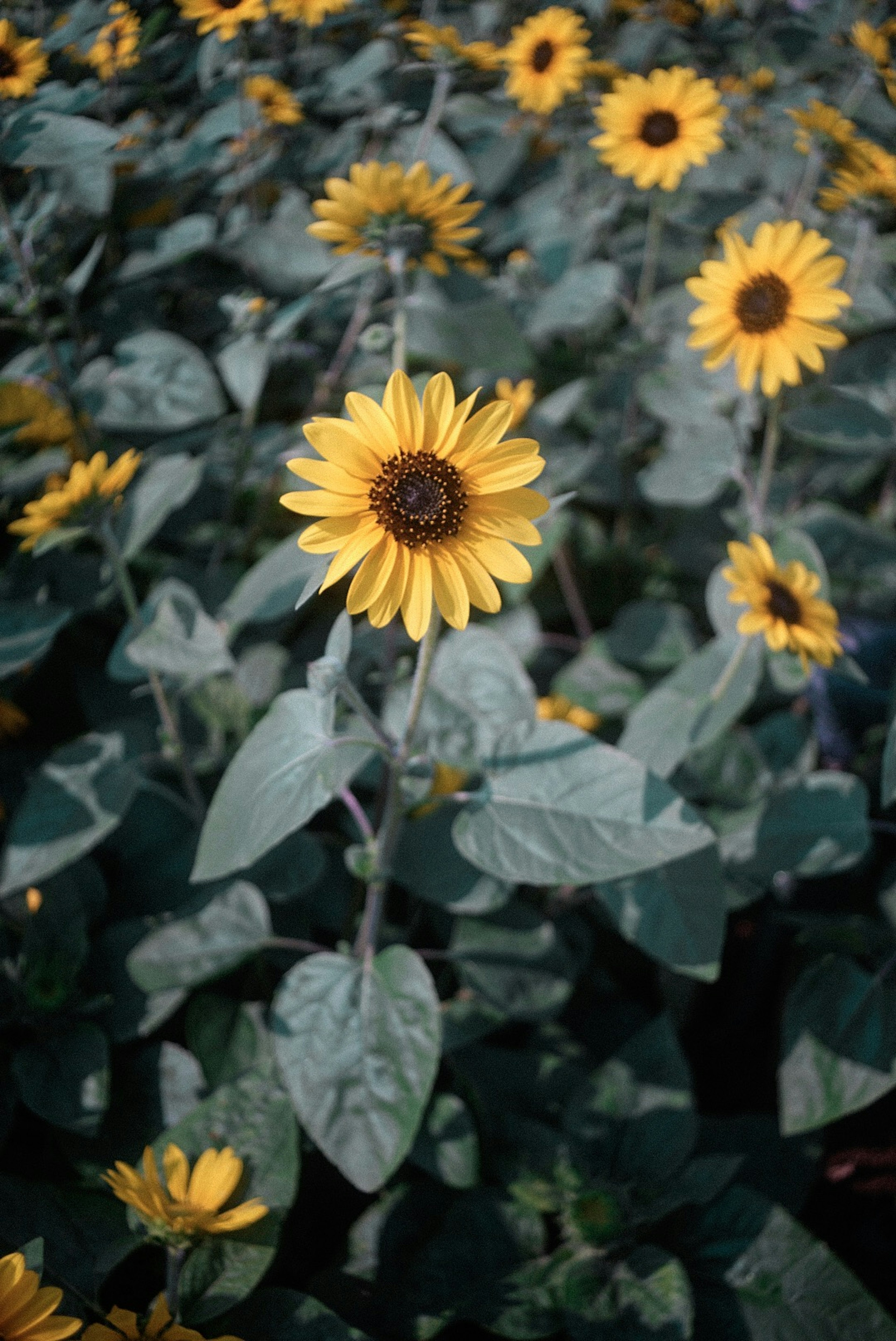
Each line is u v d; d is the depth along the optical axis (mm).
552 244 1075
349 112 1080
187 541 965
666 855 601
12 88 747
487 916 771
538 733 636
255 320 849
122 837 810
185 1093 732
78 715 916
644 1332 650
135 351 864
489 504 549
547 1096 751
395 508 536
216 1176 601
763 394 895
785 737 840
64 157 707
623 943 864
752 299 722
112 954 758
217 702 831
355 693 616
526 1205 700
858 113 898
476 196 1127
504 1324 653
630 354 980
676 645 906
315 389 1072
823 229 935
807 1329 670
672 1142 711
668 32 1083
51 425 838
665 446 1024
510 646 828
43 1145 755
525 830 618
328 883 815
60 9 844
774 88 998
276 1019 664
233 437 944
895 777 620
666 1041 733
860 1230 759
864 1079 700
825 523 908
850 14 1004
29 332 828
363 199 722
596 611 1044
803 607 679
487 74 953
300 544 539
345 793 690
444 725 725
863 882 826
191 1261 637
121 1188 595
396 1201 712
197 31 932
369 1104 645
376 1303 674
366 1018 660
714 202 987
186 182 1000
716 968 662
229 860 613
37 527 702
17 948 772
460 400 1038
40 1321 527
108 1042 724
